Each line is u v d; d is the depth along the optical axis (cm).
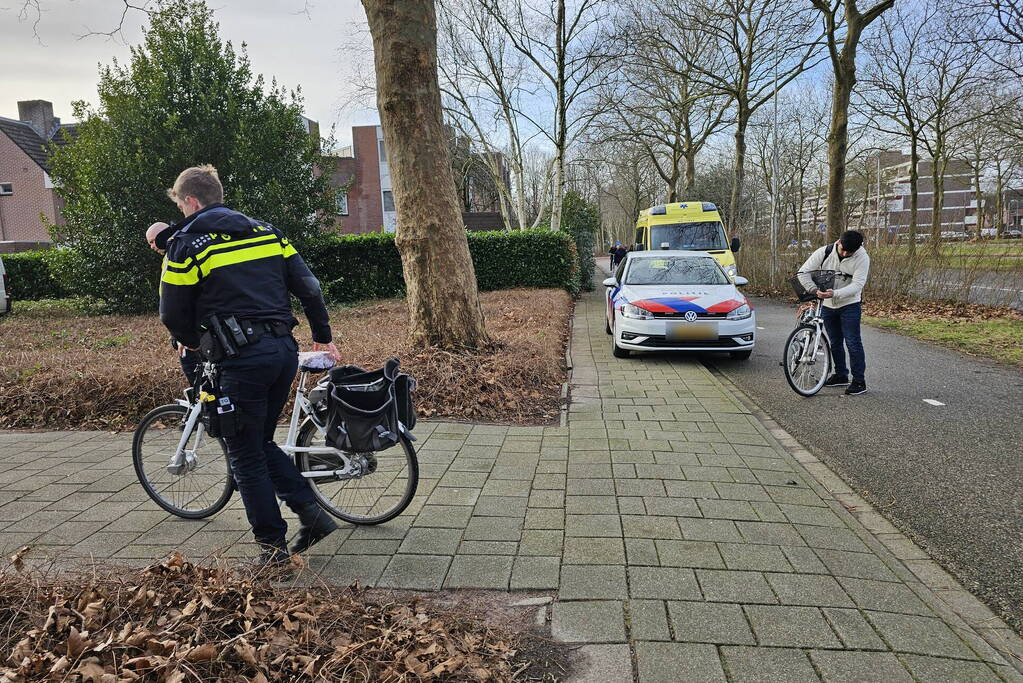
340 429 350
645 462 468
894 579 308
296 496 340
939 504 407
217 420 308
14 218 3416
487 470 454
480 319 730
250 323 307
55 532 366
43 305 1575
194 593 268
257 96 1395
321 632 255
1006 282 1298
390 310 1334
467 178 3700
